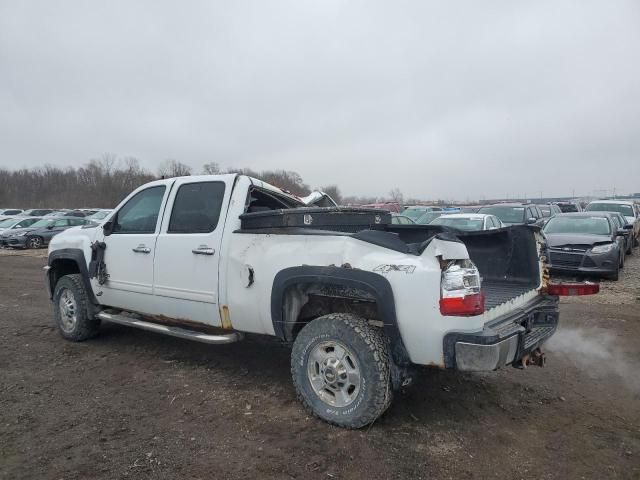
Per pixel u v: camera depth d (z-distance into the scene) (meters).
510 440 3.50
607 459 3.26
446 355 3.28
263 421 3.77
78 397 4.24
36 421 3.77
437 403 4.11
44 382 4.60
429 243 3.38
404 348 3.47
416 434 3.56
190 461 3.20
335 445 3.40
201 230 4.59
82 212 36.44
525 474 3.07
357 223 4.96
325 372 3.71
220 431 3.61
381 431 3.60
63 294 5.96
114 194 71.94
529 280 4.67
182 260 4.62
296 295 4.05
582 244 10.58
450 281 3.25
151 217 5.09
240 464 3.16
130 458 3.23
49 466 3.13
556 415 3.93
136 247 5.05
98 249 5.46
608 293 9.10
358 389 3.54
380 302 3.43
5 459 3.21
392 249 3.52
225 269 4.30
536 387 4.51
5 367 5.01
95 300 5.66
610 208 19.05
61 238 6.09
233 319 4.33
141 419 3.82
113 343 5.85
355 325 3.57
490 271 4.96
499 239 4.91
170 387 4.47
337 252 3.68
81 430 3.63
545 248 4.67
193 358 5.29
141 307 5.13
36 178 77.38
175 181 4.92
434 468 3.12
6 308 8.01
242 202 4.45
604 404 4.15
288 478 3.01
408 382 3.64
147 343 5.84
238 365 5.07
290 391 4.36
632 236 16.17
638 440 3.52
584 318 7.17
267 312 4.05
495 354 3.18
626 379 4.73
